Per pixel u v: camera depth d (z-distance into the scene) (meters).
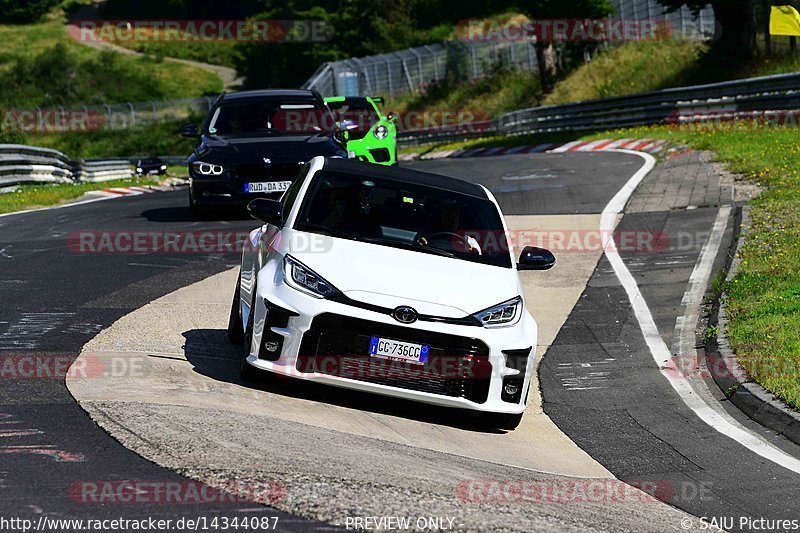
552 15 172.12
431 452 21.41
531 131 140.50
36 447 18.70
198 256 45.50
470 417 25.59
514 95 184.12
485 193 29.20
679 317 36.94
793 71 123.06
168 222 56.81
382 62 199.12
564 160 88.69
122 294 36.31
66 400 22.03
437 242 26.12
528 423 25.67
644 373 30.58
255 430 20.80
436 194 27.91
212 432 20.27
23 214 64.56
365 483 18.16
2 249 46.69
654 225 53.53
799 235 44.97
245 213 59.22
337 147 55.00
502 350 23.69
